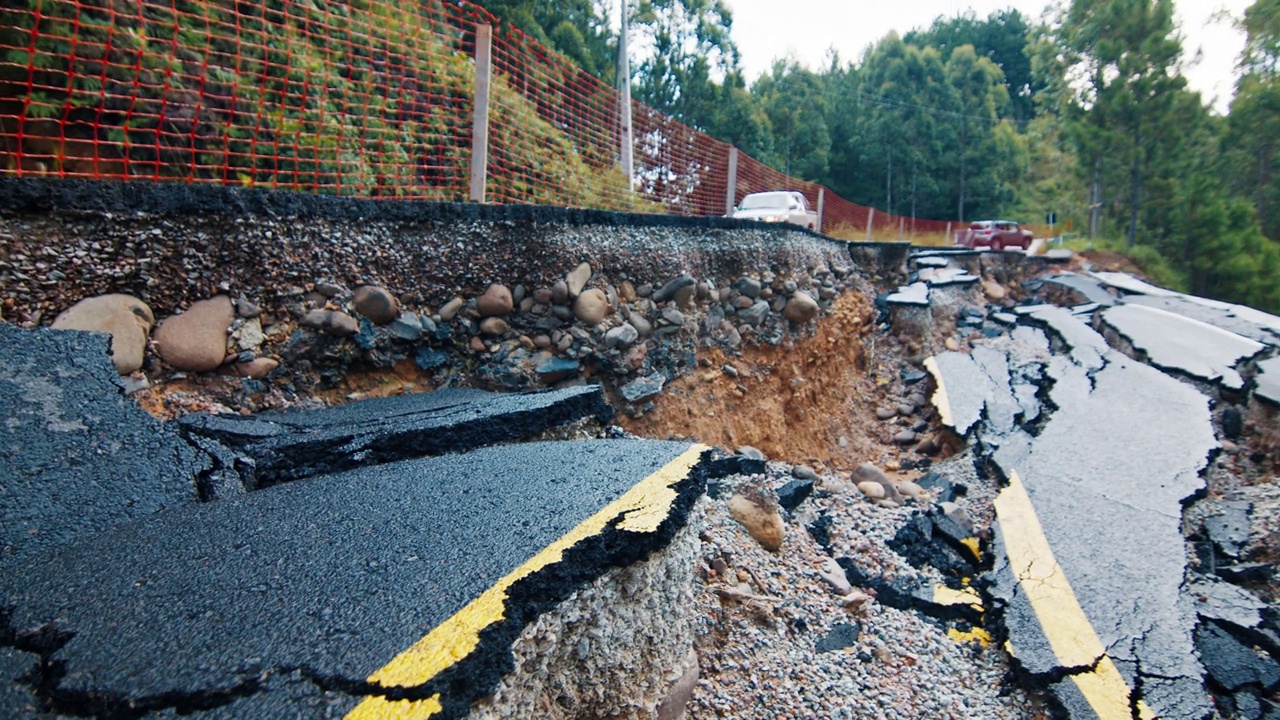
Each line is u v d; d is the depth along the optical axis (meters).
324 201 3.91
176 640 1.62
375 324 4.13
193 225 3.41
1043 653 4.07
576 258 5.17
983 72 38.31
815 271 8.05
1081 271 13.70
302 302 3.83
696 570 3.62
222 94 4.68
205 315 3.44
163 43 4.33
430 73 6.04
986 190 35.59
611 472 2.77
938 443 7.31
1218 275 19.98
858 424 8.00
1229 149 24.58
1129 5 20.31
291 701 1.45
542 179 7.20
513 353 4.78
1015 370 8.49
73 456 2.36
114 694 1.44
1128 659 4.05
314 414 3.49
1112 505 5.52
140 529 2.21
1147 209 21.33
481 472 2.76
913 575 4.81
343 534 2.18
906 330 9.74
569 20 18.17
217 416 3.22
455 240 4.56
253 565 1.96
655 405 5.45
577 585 2.06
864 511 5.58
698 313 6.14
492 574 1.93
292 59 5.01
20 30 3.42
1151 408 6.98
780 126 31.88
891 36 40.34
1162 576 4.74
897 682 3.75
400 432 3.03
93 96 3.92
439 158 5.80
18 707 1.42
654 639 2.49
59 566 1.96
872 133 34.88
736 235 6.87
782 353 7.02
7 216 2.88
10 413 2.35
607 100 9.16
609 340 5.11
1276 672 4.03
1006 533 5.27
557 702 2.08
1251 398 6.86
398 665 1.55
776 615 3.77
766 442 6.43
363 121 5.19
